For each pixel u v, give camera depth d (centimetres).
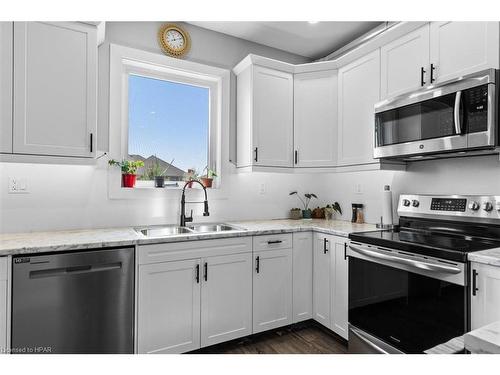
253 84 256
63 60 184
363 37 279
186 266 194
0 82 168
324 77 268
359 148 241
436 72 187
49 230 209
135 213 239
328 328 233
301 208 320
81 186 220
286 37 287
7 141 170
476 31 168
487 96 154
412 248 164
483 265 136
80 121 189
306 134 272
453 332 144
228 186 280
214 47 276
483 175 193
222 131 278
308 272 246
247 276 218
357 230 224
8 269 147
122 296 173
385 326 178
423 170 227
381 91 223
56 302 157
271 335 234
